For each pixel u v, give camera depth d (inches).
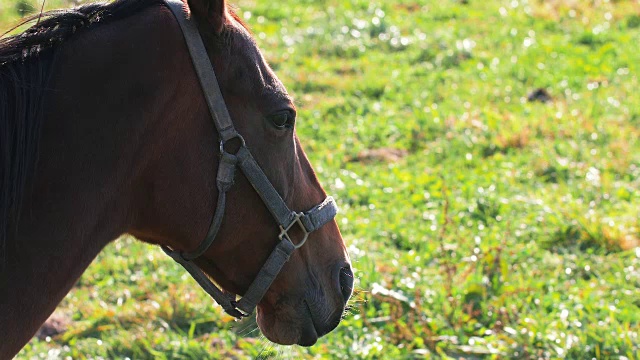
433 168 328.2
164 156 101.7
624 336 195.5
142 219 105.0
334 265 118.9
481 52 486.0
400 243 265.7
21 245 95.8
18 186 92.6
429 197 295.3
